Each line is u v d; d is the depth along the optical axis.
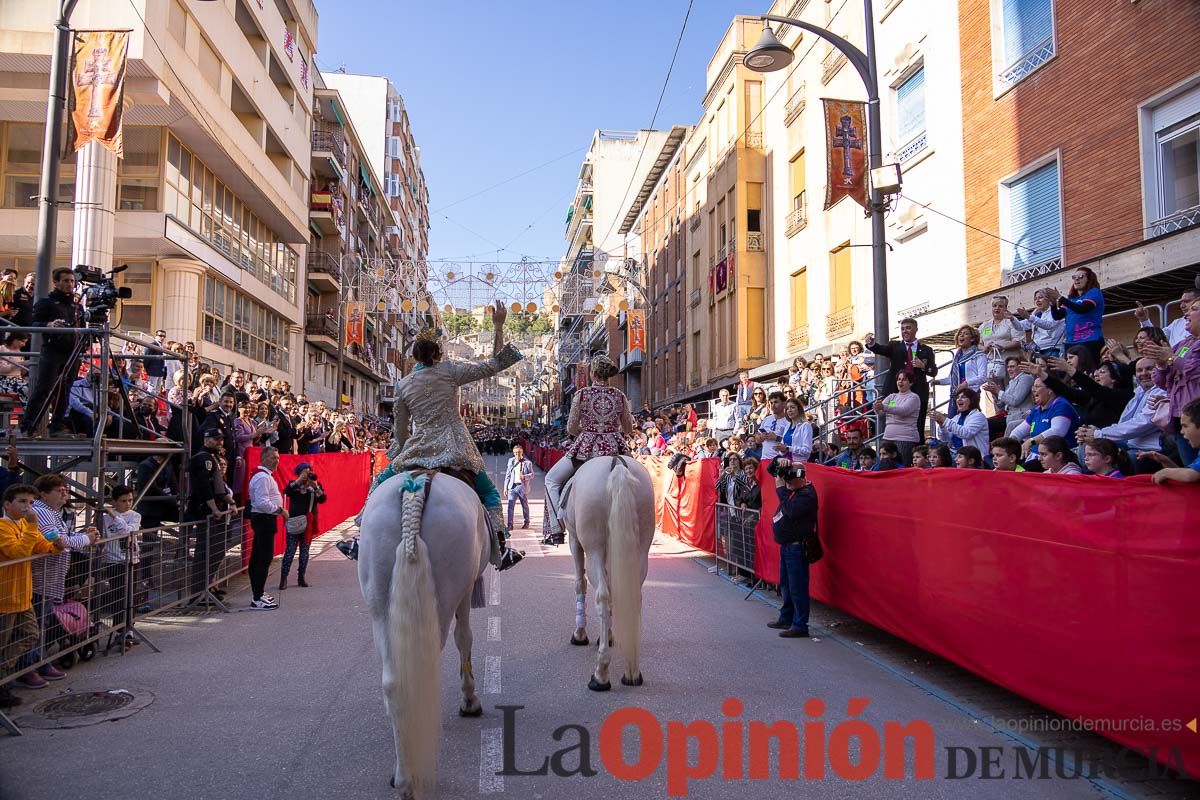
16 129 18.59
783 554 7.83
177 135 19.69
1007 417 8.78
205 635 7.71
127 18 15.95
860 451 9.53
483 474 5.30
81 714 5.41
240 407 12.09
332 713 5.44
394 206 60.16
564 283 32.75
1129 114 10.77
